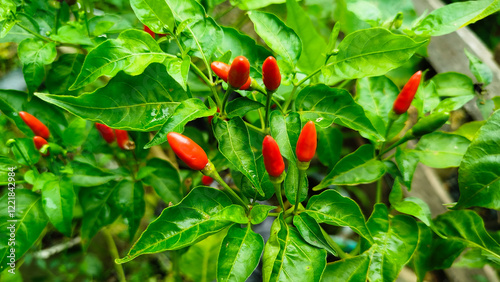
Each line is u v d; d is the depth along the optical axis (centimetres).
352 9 45
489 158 38
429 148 43
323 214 38
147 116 38
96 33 45
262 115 44
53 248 61
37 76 42
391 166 43
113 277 63
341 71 39
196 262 51
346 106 39
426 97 45
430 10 59
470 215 42
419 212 41
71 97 36
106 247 63
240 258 36
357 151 43
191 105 37
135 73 37
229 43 41
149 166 46
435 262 43
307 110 40
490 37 78
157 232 36
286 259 37
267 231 51
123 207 46
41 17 45
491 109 48
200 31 38
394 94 44
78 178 44
